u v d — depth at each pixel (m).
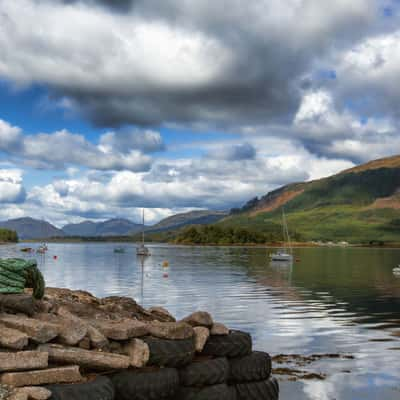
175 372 9.26
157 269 75.00
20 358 7.28
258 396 10.75
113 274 62.66
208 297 35.81
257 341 19.09
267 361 11.23
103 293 38.53
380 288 45.47
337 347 17.98
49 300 10.85
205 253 162.38
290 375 14.09
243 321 24.20
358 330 21.62
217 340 10.62
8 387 6.84
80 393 7.45
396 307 30.41
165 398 8.95
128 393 8.57
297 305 31.27
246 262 101.94
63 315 9.58
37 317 9.06
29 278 10.08
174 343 9.52
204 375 9.72
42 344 8.00
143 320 11.72
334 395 12.34
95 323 9.48
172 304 31.31
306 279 57.34
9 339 7.46
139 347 8.91
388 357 16.41
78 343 8.52
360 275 65.31
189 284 47.97
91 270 71.12
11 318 8.33
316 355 16.62
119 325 9.33
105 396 7.71
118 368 8.61
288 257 106.69
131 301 12.72
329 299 35.41
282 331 21.36
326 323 23.66
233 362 10.73
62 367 7.71
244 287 45.00
